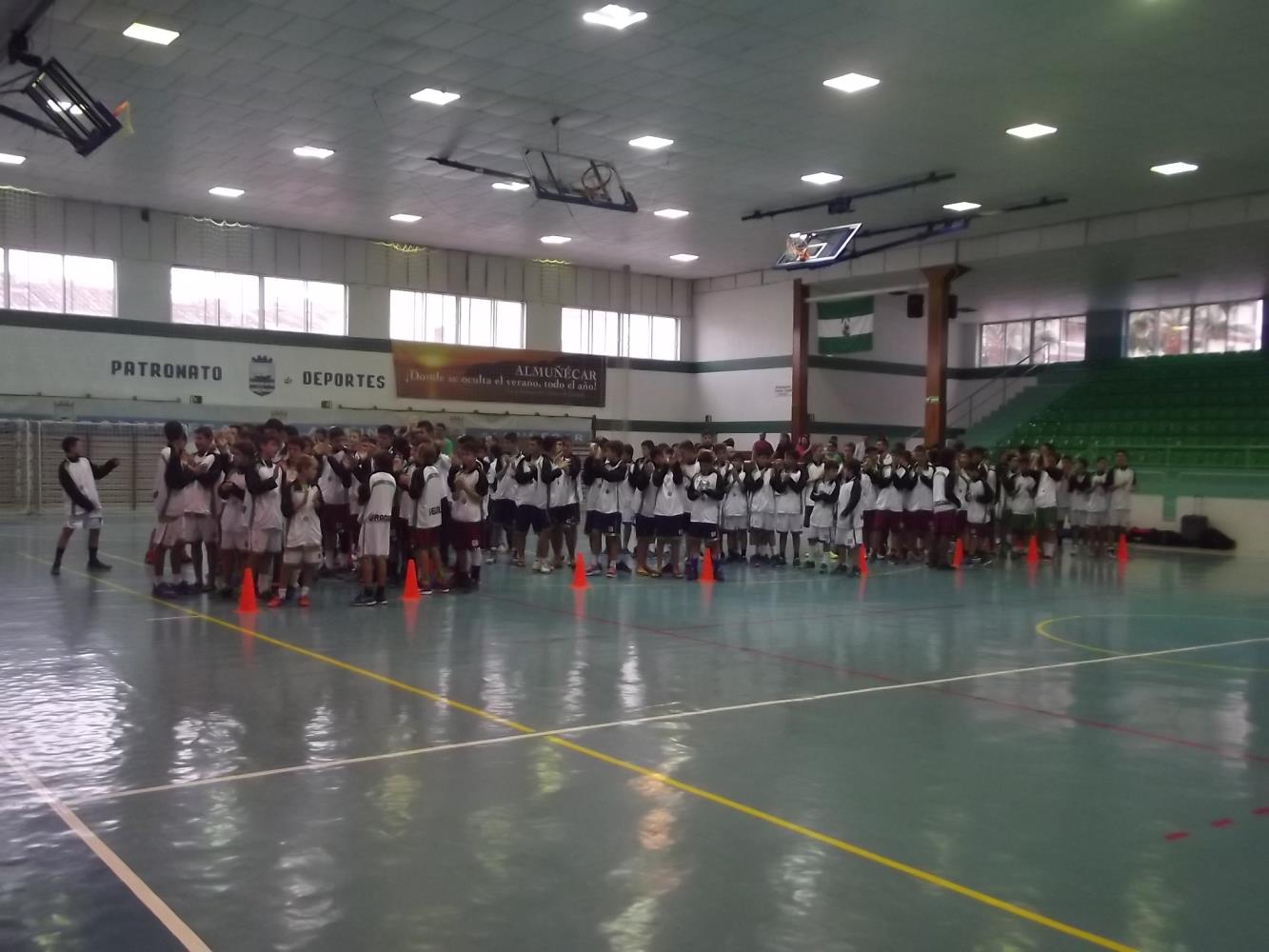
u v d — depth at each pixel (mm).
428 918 3559
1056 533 19312
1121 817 4719
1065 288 27688
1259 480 20188
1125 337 31703
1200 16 11695
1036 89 14219
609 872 3971
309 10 12125
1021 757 5672
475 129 16625
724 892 3801
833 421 28844
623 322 30047
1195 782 5273
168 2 11945
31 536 17703
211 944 3350
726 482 13844
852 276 26500
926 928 3523
